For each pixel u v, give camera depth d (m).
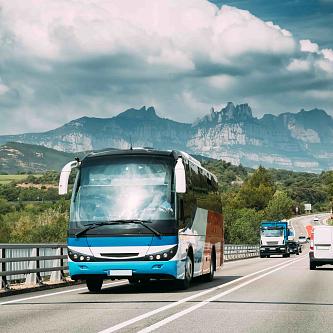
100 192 19.36
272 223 75.00
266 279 27.78
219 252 27.88
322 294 19.42
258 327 11.82
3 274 18.91
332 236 39.16
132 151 19.78
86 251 19.05
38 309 14.79
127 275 18.91
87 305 15.67
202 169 24.31
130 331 11.05
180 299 17.39
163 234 18.97
